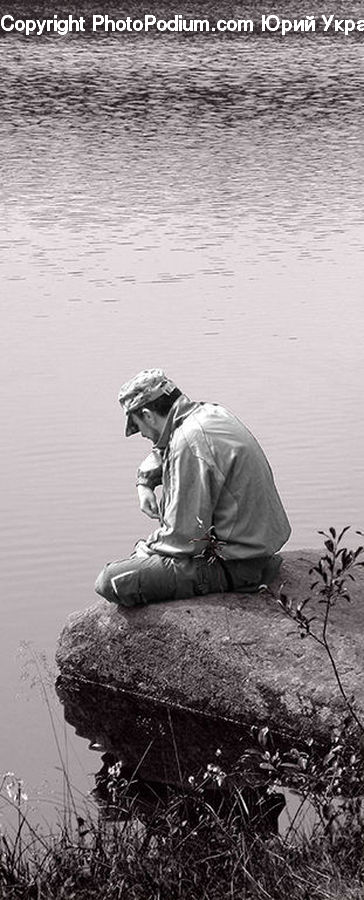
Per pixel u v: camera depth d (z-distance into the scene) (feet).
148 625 24.50
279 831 19.45
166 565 24.64
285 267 54.70
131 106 101.45
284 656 23.29
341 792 18.99
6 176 75.77
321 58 131.34
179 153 83.10
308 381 39.47
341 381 39.42
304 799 18.45
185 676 23.95
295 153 83.56
